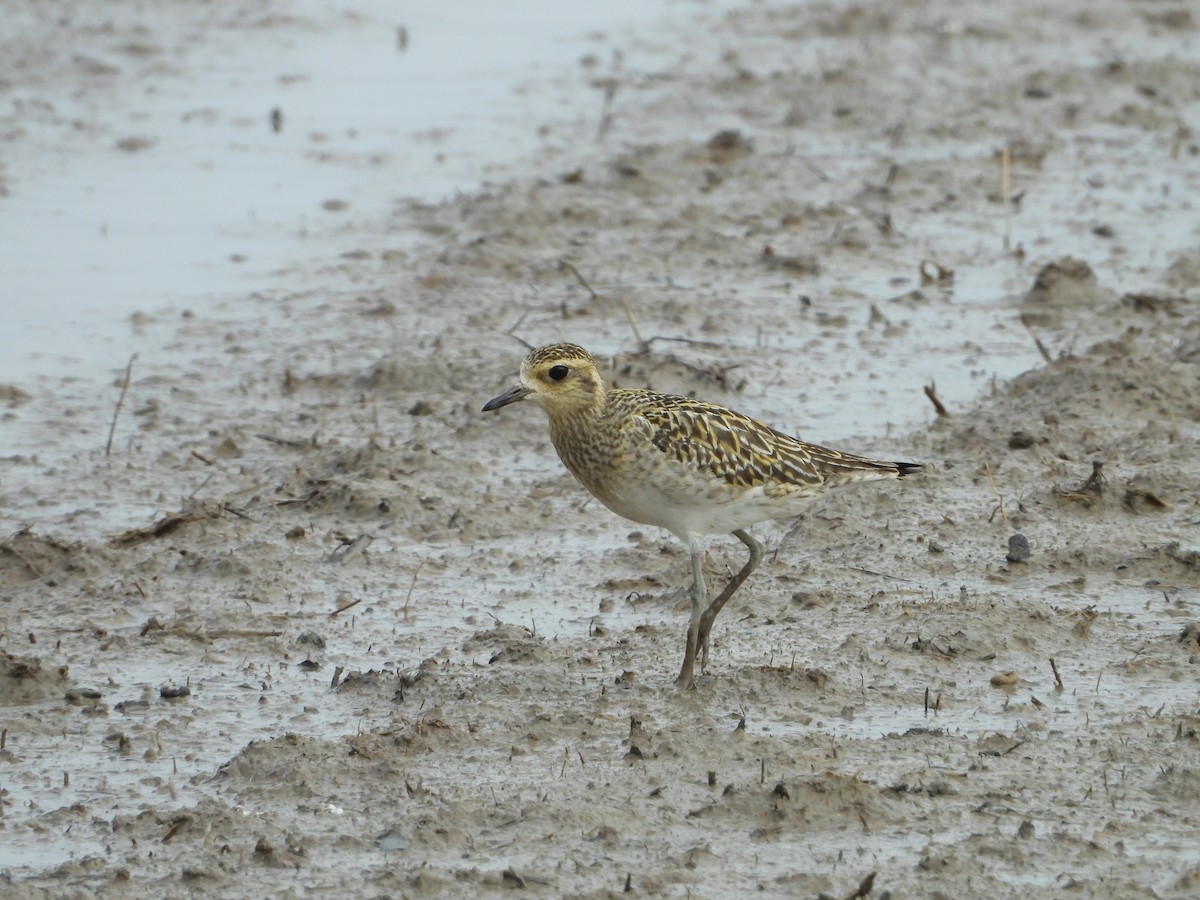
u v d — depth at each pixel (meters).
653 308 18.83
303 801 9.69
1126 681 10.98
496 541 13.70
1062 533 13.24
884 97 27.22
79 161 23.91
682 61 29.78
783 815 9.33
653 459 10.98
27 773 10.16
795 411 16.03
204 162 24.09
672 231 21.45
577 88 28.16
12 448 15.44
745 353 17.50
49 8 31.16
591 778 9.84
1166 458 14.48
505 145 25.17
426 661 11.46
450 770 9.98
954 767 9.91
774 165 24.03
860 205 22.31
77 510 14.27
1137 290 19.12
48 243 20.83
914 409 16.09
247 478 14.92
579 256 20.58
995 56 29.72
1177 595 12.25
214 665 11.62
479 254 20.41
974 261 20.33
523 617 12.34
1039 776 9.77
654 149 24.52
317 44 30.52
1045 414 15.38
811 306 18.92
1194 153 24.33
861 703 10.76
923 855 8.96
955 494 14.05
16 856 9.22
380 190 23.16
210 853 9.17
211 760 10.30
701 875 8.84
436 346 17.72
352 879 8.89
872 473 11.68
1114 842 9.09
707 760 9.98
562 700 10.89
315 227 21.67
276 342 18.02
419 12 33.00
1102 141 25.08
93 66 28.16
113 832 9.44
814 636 11.73
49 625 12.27
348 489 14.24
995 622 11.65
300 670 11.55
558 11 33.28
